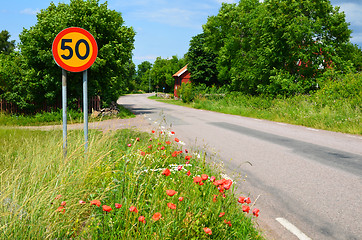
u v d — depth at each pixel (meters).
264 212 4.07
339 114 13.09
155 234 2.62
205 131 11.86
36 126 15.55
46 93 19.34
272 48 23.91
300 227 3.62
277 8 23.92
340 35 23.28
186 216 2.80
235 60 35.69
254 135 10.82
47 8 21.17
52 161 4.41
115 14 25.11
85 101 5.10
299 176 5.68
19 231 2.57
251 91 31.02
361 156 7.25
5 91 19.42
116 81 21.05
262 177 5.63
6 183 3.48
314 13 23.23
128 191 3.26
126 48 23.08
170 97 69.31
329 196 4.62
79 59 4.92
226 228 2.89
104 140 5.58
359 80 15.41
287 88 22.08
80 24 19.98
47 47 18.84
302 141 9.48
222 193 3.18
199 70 52.16
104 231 2.73
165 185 3.54
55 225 2.66
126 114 21.23
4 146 7.11
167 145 5.96
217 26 46.12
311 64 23.08
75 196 3.30
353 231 3.50
